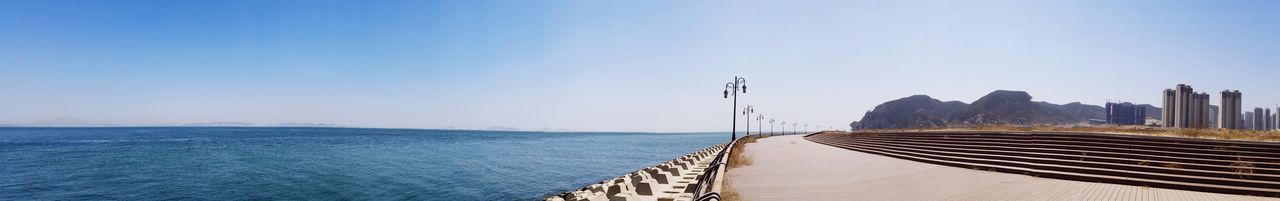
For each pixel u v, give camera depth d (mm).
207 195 27719
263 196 27297
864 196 13102
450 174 38438
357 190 29281
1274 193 13617
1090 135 23688
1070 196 13164
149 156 56906
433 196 27125
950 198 12758
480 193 28219
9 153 60438
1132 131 33469
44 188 30281
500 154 65812
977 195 13234
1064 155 20078
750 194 13414
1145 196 13289
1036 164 18844
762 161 24141
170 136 139875
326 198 26562
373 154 63406
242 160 51781
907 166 21016
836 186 14945
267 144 91938
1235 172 15750
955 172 18469
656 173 19875
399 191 28938
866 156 27750
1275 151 18344
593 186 18906
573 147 91688
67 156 56031
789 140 59844
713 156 34219
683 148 91000
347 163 48469
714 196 7371
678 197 14305
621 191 14805
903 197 12922
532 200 25859
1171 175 15789
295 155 60375
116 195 27734
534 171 41625
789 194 13414
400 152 68562
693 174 21500
